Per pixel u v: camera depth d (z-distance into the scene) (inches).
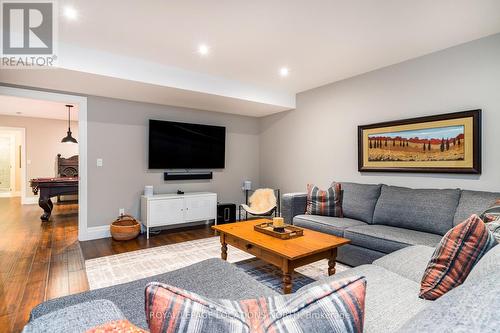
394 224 120.3
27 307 85.5
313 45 117.8
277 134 212.8
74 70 118.2
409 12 92.3
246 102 177.5
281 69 146.7
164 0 85.9
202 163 201.6
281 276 109.3
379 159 144.0
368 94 150.6
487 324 18.2
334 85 168.4
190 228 188.7
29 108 247.1
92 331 24.3
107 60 125.5
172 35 109.2
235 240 111.3
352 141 158.9
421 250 77.9
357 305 23.3
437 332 18.6
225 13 93.4
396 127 136.8
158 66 139.1
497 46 107.3
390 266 70.9
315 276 108.7
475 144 111.1
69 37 111.2
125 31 106.1
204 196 186.9
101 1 86.5
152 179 184.1
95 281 104.0
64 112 268.7
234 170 220.7
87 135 160.1
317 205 141.8
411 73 132.7
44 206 205.2
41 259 126.7
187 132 194.4
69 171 298.7
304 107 188.5
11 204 291.0
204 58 132.0
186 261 125.6
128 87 143.4
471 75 113.8
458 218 102.0
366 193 137.1
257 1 86.4
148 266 119.2
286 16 95.0
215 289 54.7
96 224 163.6
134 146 176.7
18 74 123.2
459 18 96.1
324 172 175.3
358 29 104.1
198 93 155.5
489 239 50.1
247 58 132.0
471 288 23.9
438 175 123.6
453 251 51.7
